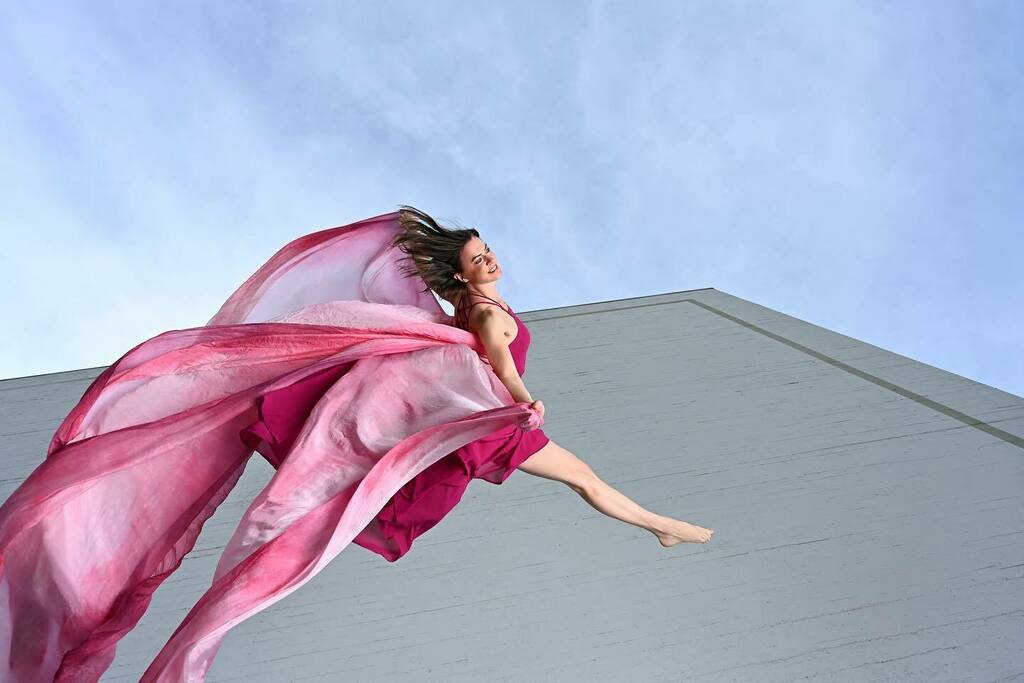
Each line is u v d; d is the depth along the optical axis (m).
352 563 3.19
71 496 2.22
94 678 2.24
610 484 3.60
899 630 2.70
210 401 2.41
